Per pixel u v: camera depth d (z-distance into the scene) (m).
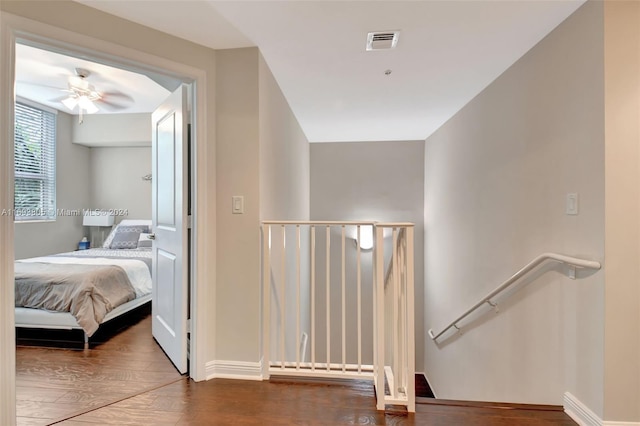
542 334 1.99
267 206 2.34
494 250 2.59
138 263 3.42
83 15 1.65
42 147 4.40
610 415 1.54
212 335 2.12
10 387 1.49
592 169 1.59
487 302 2.60
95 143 4.88
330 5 1.66
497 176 2.53
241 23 1.82
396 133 4.50
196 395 1.92
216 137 2.11
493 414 1.76
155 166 2.64
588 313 1.64
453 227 3.55
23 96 3.97
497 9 1.68
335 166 5.09
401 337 1.95
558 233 1.84
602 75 1.53
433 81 2.61
